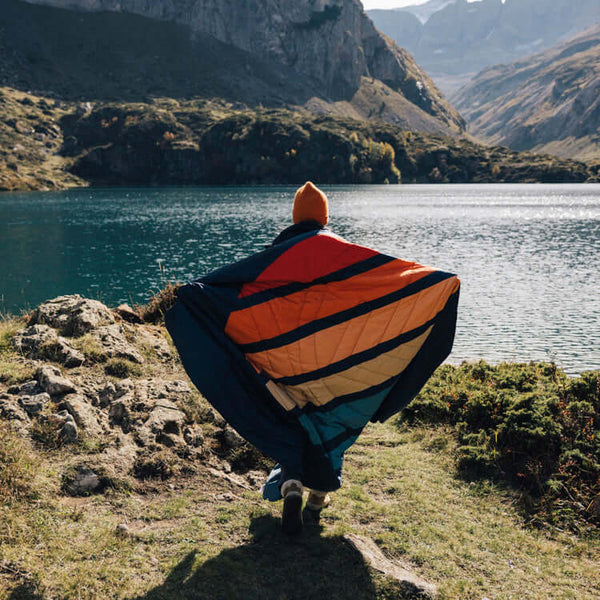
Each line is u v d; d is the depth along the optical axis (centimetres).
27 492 350
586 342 1575
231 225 5559
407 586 317
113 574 298
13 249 3903
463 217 6419
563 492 454
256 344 332
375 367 334
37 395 455
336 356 332
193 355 327
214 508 382
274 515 381
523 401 566
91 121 19375
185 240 4381
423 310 330
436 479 479
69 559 304
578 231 4925
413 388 344
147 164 18375
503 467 496
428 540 379
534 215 6712
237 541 346
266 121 19012
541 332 1681
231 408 328
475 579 342
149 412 474
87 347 584
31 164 17188
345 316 330
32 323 692
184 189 15850
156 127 18838
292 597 299
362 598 304
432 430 587
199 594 292
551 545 395
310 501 378
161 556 322
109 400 491
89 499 369
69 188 16150
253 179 18625
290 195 12025
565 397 593
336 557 335
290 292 330
